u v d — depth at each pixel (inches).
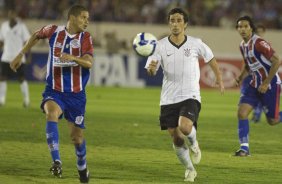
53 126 1037.8
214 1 4252.0
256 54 1376.7
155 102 2699.3
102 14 4072.3
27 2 4104.3
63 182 1054.4
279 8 4232.3
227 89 3459.6
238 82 1496.1
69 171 1153.4
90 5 4084.6
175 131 1106.7
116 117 2090.3
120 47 3804.1
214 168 1231.5
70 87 1053.2
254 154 1413.6
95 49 3806.6
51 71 1061.1
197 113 1101.7
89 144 1497.3
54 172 1031.6
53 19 4037.9
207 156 1370.6
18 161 1244.5
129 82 3523.6
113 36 3681.1
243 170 1216.2
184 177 1131.9
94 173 1146.0
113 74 3526.1
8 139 1534.2
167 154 1378.0
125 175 1136.2
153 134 1696.6
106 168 1198.9
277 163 1301.7
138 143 1530.5
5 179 1071.6
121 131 1742.1
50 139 1035.3
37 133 1651.1
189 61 1100.5
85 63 1017.5
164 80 1117.1
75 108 1055.0
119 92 3154.5
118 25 4025.6
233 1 4220.0
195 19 4099.4
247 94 1411.2
